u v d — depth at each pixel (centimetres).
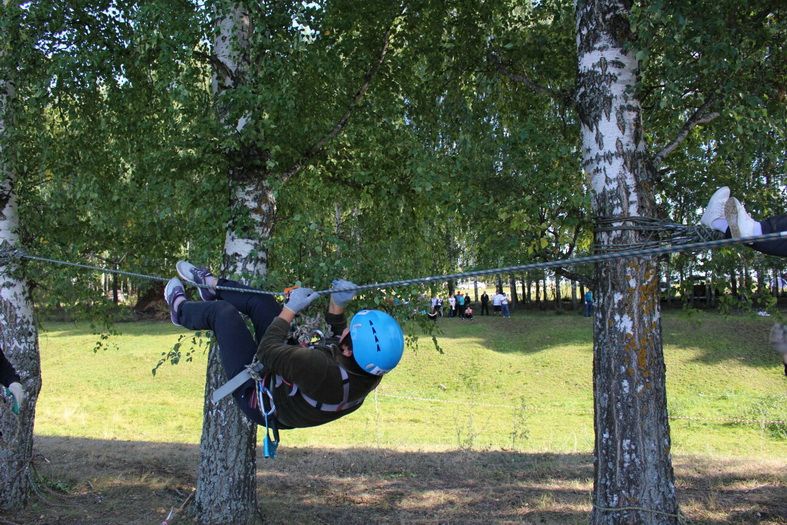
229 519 767
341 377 310
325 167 902
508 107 876
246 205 752
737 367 1972
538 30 807
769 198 730
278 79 691
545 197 626
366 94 876
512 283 3797
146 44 646
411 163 745
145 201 763
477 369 2142
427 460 1124
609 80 602
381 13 837
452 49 838
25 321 849
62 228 915
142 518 810
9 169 807
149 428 1561
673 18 527
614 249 590
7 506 835
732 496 827
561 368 2114
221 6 656
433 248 941
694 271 705
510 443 1345
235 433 775
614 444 588
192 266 422
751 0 623
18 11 728
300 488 962
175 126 701
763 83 636
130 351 2488
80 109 874
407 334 873
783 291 2788
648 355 582
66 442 1277
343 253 744
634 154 599
